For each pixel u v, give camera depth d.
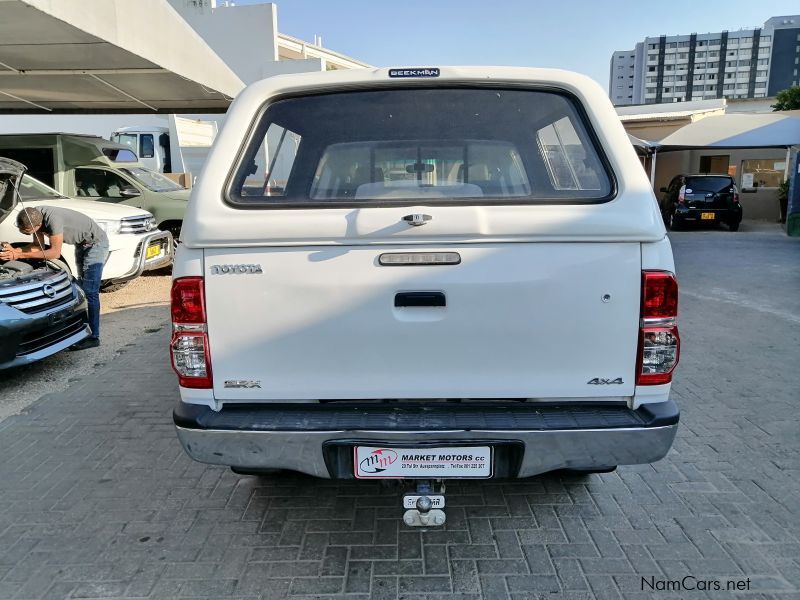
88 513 3.22
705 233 16.19
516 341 2.42
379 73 2.74
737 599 2.52
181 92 11.32
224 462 2.45
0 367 4.76
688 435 4.05
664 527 3.03
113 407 4.68
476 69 2.74
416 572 2.72
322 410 2.51
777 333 6.56
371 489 3.43
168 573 2.73
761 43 132.00
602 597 2.54
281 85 2.74
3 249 5.59
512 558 2.80
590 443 2.36
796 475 3.53
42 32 7.09
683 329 6.75
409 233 2.34
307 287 2.41
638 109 24.14
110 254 8.07
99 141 11.05
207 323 2.46
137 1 8.13
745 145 16.78
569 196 2.58
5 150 10.05
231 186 2.53
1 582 2.68
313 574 2.71
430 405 2.51
